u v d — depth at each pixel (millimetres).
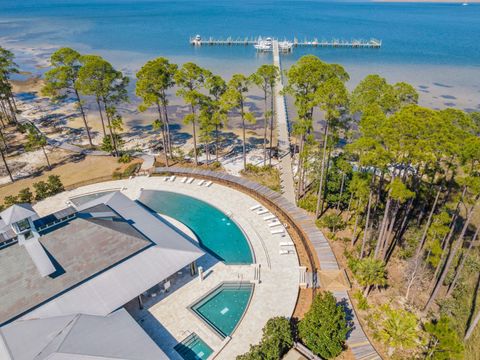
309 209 56219
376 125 38281
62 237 39500
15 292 34688
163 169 68875
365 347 34469
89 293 36094
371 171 60625
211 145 82500
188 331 36719
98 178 66000
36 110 106375
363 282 39219
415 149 33500
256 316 38188
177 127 93875
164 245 42344
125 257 39688
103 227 41375
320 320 32750
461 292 41375
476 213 54281
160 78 61344
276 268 44844
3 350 30625
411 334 32750
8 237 38188
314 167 58656
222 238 50969
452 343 30156
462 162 34750
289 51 185250
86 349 29984
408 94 49969
